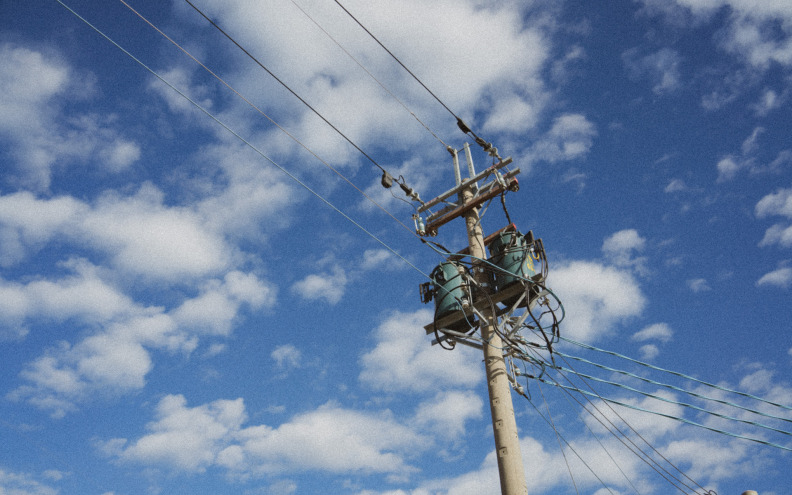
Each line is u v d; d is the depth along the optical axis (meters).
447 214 15.33
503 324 13.52
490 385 12.95
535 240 13.91
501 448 12.16
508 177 14.91
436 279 14.36
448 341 14.03
